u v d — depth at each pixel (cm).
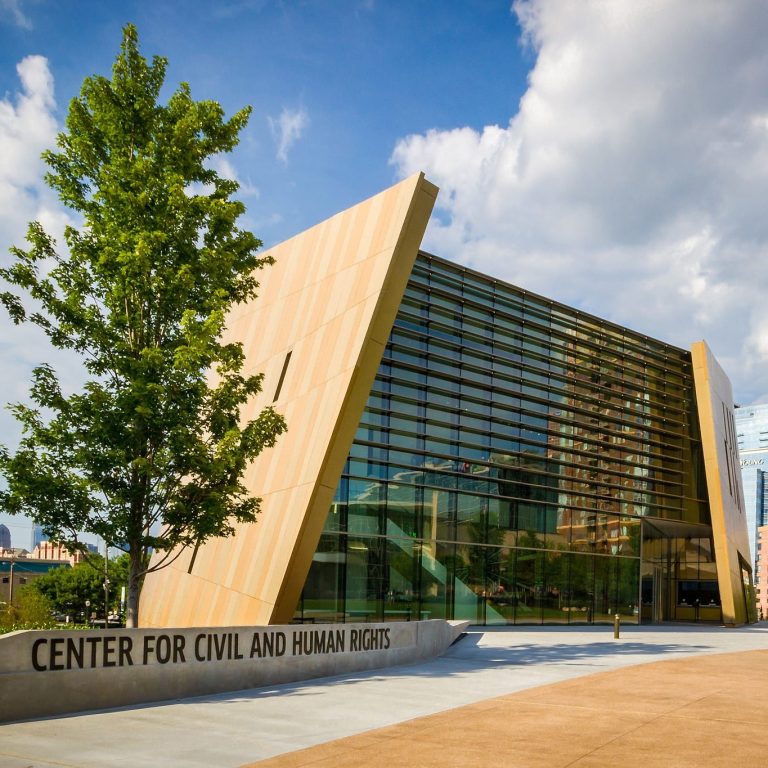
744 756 870
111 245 1714
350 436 2377
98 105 1780
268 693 1384
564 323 3856
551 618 3569
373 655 1775
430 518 3153
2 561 13475
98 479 1633
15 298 1658
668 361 4481
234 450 1706
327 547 2806
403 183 2594
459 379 3316
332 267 2811
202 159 1856
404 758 862
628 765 828
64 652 1162
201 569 2894
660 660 1956
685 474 4406
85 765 820
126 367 1642
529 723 1072
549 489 3644
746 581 4872
